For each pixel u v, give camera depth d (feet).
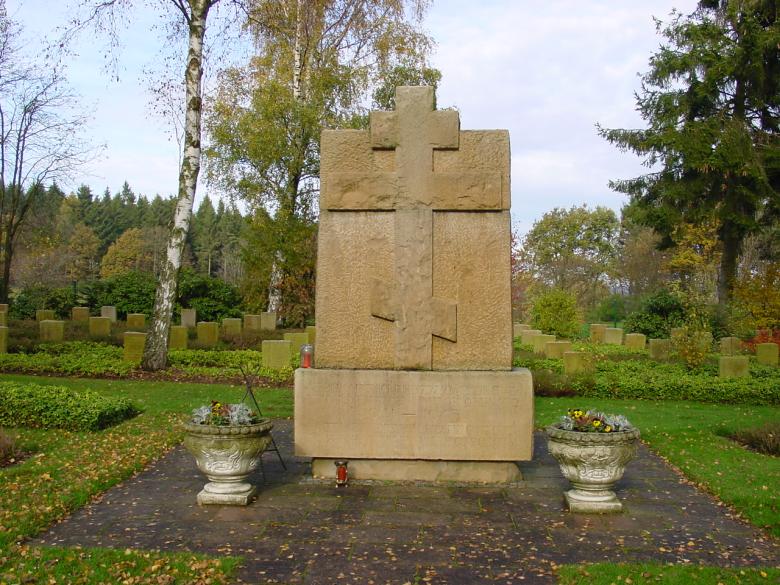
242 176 87.04
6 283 109.60
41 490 21.79
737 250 92.79
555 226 199.11
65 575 15.70
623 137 96.02
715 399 45.52
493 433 23.24
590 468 20.36
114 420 33.40
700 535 18.98
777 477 24.66
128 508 20.81
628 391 46.50
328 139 24.13
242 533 18.72
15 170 106.22
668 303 96.58
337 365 23.91
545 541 18.35
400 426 23.35
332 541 18.20
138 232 228.43
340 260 23.98
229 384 48.24
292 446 29.91
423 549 17.70
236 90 90.43
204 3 50.55
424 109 23.90
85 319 96.84
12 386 34.71
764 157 86.99
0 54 99.91
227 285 109.81
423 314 23.62
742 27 86.53
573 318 101.40
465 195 23.67
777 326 79.92
